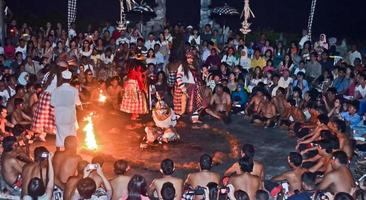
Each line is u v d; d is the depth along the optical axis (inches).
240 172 349.4
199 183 339.3
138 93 528.7
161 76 592.1
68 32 711.1
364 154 456.1
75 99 438.9
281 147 473.7
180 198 329.4
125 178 332.8
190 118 546.9
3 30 668.1
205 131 510.6
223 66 611.5
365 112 507.8
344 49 702.5
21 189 346.9
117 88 563.2
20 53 612.1
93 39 674.2
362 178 365.7
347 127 487.2
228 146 471.5
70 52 637.3
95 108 552.1
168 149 457.1
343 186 339.3
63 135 434.3
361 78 552.1
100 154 439.8
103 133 493.0
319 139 416.8
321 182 342.6
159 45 669.3
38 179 312.8
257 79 602.2
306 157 414.9
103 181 326.0
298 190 331.0
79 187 303.9
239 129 521.0
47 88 448.1
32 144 454.0
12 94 528.7
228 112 548.4
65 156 351.9
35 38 664.4
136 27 741.9
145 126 515.8
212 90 576.4
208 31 725.3
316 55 618.8
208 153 452.4
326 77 589.0
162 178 332.5
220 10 770.2
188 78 529.0
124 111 532.1
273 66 649.6
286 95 571.2
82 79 575.2
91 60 637.9
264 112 538.6
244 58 653.3
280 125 533.0
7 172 360.2
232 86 583.2
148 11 762.8
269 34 758.5
